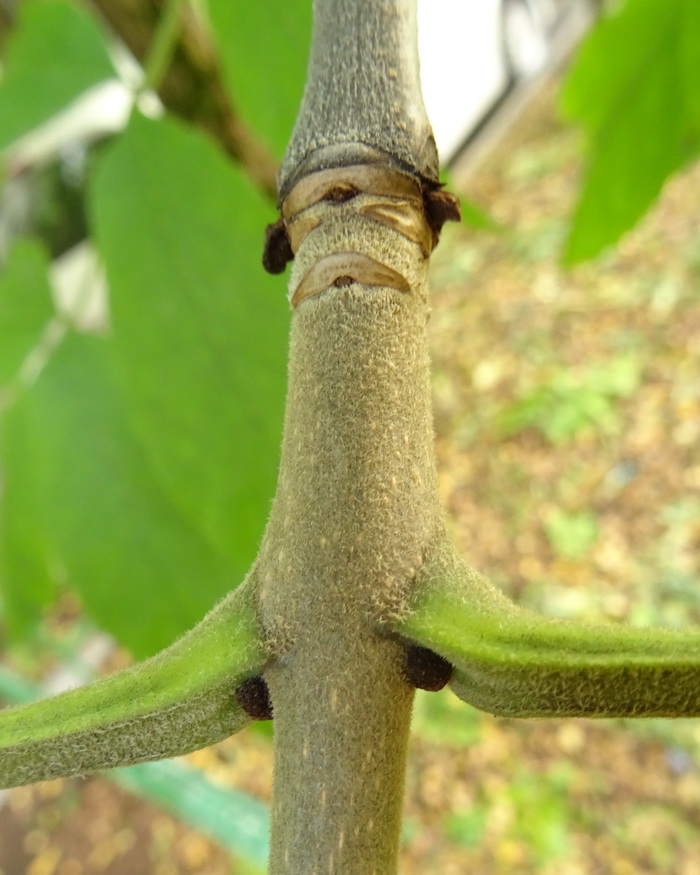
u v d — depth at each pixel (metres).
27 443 0.08
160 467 0.07
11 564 0.09
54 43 0.08
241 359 0.07
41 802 0.29
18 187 0.23
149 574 0.08
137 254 0.07
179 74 0.11
